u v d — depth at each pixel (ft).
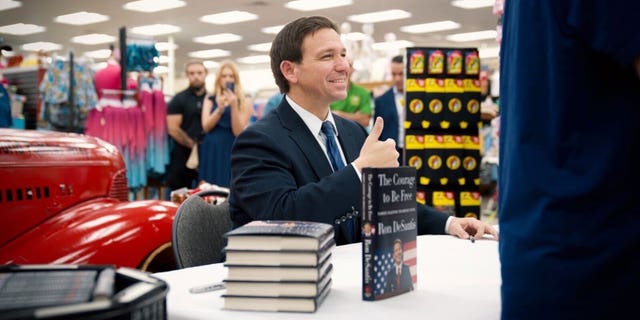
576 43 2.93
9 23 42.06
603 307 2.91
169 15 39.52
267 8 37.76
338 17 40.50
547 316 2.97
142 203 8.00
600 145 2.93
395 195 3.71
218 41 48.62
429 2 36.27
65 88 17.60
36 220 7.34
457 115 14.84
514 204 3.14
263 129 6.01
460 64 14.80
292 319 3.22
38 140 7.66
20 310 2.17
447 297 3.71
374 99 18.12
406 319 3.23
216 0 35.70
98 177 8.18
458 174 14.96
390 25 43.24
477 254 5.20
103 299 2.32
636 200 2.93
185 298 3.70
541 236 2.98
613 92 2.94
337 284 4.06
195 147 17.70
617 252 2.89
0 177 7.05
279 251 3.36
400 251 3.76
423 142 14.89
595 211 2.92
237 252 3.40
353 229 6.19
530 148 3.08
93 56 57.11
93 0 35.68
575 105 2.96
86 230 7.29
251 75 65.67
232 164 6.02
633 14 2.70
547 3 3.00
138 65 17.52
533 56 3.09
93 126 16.79
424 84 14.82
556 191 2.97
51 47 52.24
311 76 6.07
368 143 5.32
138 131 17.25
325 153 6.16
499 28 9.94
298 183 5.87
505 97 3.45
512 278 3.09
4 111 15.84
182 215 5.95
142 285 2.61
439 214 6.55
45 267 2.84
